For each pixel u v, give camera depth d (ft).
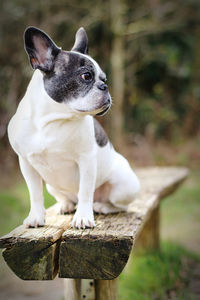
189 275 12.69
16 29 30.55
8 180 25.40
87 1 30.71
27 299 10.80
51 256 5.90
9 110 28.81
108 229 6.48
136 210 8.64
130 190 8.14
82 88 6.30
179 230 17.51
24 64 29.07
